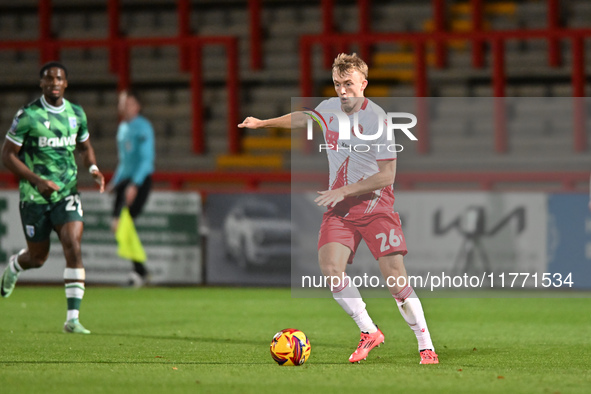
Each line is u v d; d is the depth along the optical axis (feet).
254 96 203.41
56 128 84.94
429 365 67.05
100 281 145.28
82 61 218.79
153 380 58.59
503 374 62.28
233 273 142.72
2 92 216.95
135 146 135.64
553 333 90.79
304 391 54.44
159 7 226.79
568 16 205.77
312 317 105.29
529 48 204.85
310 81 167.22
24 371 62.75
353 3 219.82
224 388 55.36
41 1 209.97
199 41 171.94
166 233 143.84
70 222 86.99
